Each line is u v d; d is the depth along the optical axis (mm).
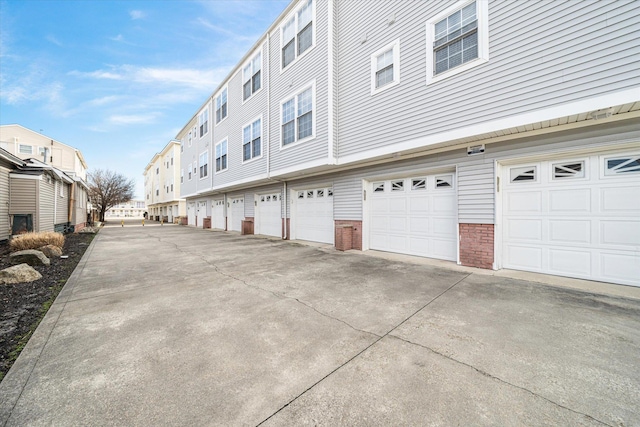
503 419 1738
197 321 3359
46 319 3420
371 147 7367
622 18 3906
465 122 5516
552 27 4496
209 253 8516
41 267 6309
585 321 3205
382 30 7098
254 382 2152
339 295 4305
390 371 2281
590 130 4629
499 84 5059
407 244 7648
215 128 16453
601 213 4676
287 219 12062
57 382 2158
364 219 8656
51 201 13000
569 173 5000
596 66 4105
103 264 6895
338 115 8328
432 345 2707
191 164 21875
